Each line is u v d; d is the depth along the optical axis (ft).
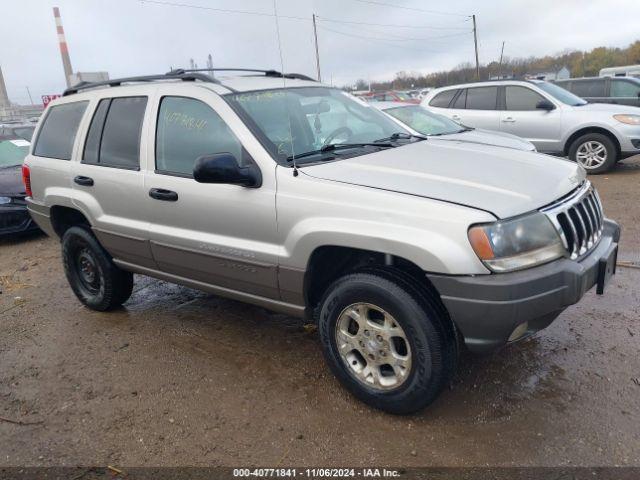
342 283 9.86
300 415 10.13
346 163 10.48
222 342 13.20
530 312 8.48
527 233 8.60
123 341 13.66
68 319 15.38
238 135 10.93
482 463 8.58
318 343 12.80
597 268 9.43
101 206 13.74
